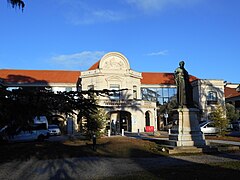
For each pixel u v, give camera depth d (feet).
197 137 57.52
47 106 18.40
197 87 168.04
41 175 34.37
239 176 28.71
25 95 17.94
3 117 17.75
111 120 143.54
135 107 138.92
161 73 199.41
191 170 33.04
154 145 62.23
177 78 60.80
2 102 17.57
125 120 145.79
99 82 143.33
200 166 36.24
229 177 28.27
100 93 20.40
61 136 116.06
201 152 52.42
